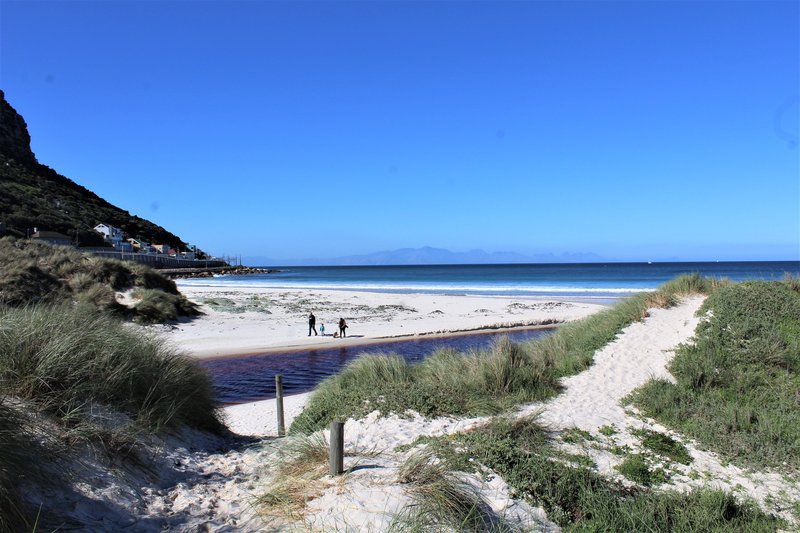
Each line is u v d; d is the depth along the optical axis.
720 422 7.80
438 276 106.62
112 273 27.98
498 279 87.75
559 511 5.22
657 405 8.63
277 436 9.19
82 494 4.33
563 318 31.98
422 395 8.91
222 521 4.56
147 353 7.50
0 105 138.88
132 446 5.44
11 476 3.79
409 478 5.17
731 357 10.42
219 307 33.66
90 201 145.12
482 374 9.91
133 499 4.66
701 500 5.54
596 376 10.66
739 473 6.50
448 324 30.30
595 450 6.95
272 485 5.33
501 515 4.91
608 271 118.44
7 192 101.19
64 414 5.22
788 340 10.61
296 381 17.00
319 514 4.49
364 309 37.53
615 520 5.09
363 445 7.06
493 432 6.98
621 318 14.07
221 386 16.30
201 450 6.91
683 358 10.67
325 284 76.31
